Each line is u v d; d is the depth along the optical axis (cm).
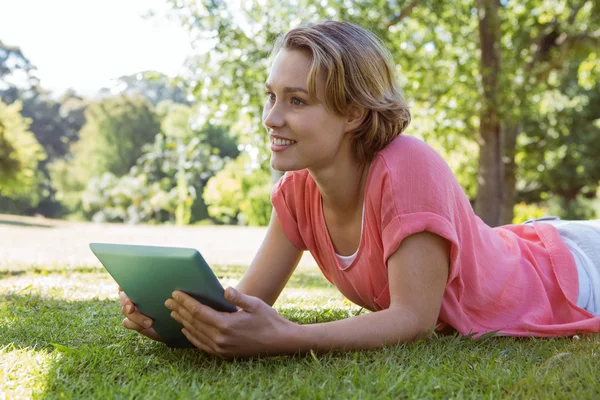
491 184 1065
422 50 1084
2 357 174
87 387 149
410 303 180
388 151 190
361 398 136
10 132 2658
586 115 2033
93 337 206
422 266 180
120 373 162
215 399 139
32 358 173
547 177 1641
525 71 1206
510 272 216
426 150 191
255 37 920
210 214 2988
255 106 905
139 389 144
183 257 149
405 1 1025
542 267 228
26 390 146
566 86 2041
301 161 181
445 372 157
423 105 1100
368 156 192
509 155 1330
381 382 145
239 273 478
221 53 926
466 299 203
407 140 193
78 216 3700
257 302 162
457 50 1125
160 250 153
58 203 4159
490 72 1043
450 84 1054
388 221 183
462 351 178
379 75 185
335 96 178
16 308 266
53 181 4144
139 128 4275
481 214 1073
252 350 166
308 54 177
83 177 4112
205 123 979
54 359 171
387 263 186
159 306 170
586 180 2167
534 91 1103
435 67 1055
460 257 198
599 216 2428
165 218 3138
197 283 155
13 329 217
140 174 3375
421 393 140
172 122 3600
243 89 918
